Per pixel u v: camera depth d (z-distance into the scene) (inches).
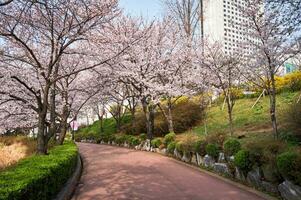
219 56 682.8
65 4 442.0
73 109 876.0
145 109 897.5
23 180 239.0
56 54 528.1
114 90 1087.0
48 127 545.6
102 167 589.9
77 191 386.3
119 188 390.0
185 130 932.0
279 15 284.4
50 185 299.0
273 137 454.3
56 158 392.8
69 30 502.3
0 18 450.9
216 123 847.7
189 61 861.2
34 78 586.6
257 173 343.0
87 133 1717.5
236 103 943.7
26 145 805.2
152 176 465.1
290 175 268.2
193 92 864.3
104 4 494.0
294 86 836.0
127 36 743.1
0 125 764.6
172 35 890.1
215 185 380.5
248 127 682.2
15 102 637.3
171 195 339.0
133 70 817.5
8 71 536.4
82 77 839.1
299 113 472.7
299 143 430.0
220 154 459.8
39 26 506.0
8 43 563.2
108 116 2188.7
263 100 863.7
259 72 511.2
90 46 576.4
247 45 517.3
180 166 557.0
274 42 419.8
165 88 817.5
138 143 965.8
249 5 437.4
